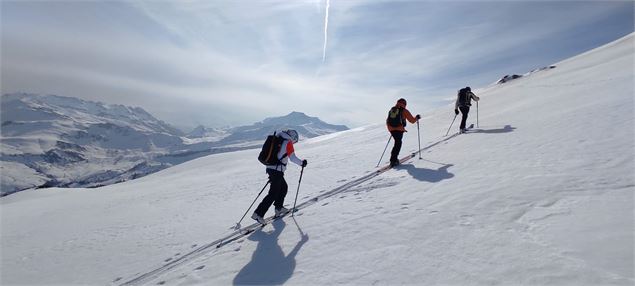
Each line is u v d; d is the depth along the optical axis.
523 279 3.26
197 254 6.59
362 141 28.67
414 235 4.89
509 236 4.19
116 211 15.92
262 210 7.08
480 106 28.25
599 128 8.63
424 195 6.74
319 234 5.89
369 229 5.54
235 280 4.81
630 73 17.64
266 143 7.22
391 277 3.91
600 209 4.30
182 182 25.97
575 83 22.11
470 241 4.31
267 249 5.75
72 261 8.24
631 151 6.28
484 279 3.43
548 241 3.84
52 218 16.53
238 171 26.66
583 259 3.32
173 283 5.24
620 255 3.22
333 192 9.27
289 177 15.05
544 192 5.32
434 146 13.20
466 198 5.91
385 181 8.89
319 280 4.24
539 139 9.34
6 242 11.85
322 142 42.88
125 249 8.46
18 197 34.59
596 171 5.71
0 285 7.22
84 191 32.53
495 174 7.02
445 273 3.73
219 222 9.39
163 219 11.80
